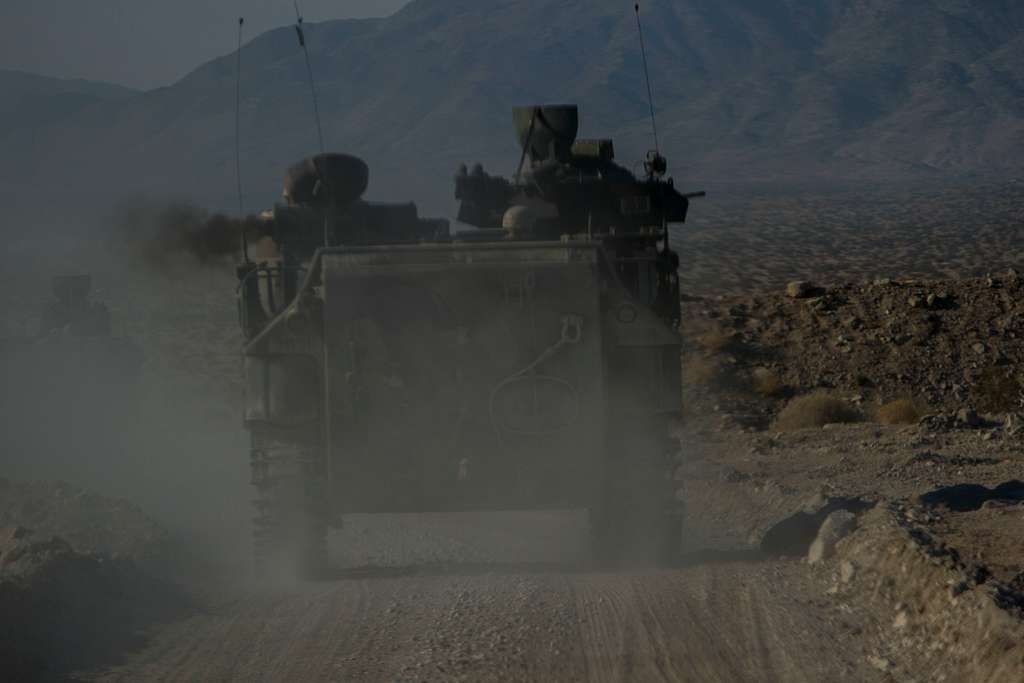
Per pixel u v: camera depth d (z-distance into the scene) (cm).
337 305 4041
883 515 4109
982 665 2836
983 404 11950
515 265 4066
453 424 4041
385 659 3155
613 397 4138
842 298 14462
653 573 4097
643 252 4647
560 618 3494
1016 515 4444
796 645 3181
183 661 3203
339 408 4044
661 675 2970
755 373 12619
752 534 4844
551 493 4097
